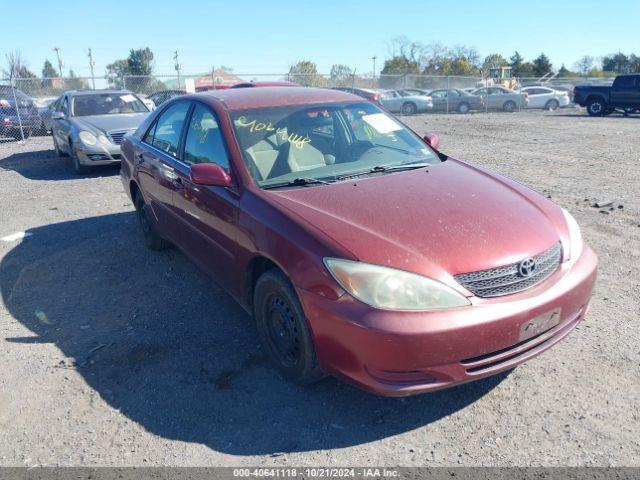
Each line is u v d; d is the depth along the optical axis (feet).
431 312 8.86
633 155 37.42
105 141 33.47
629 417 9.77
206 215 13.16
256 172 12.14
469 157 37.83
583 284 10.32
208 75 80.07
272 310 11.14
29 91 67.26
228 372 11.62
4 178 34.12
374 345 8.85
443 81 109.09
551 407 10.12
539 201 11.82
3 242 20.86
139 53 174.29
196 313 14.38
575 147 42.19
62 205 26.48
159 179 16.07
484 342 9.00
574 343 12.17
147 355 12.41
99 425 10.09
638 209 22.48
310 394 10.82
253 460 9.11
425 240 9.64
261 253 10.84
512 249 9.71
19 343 13.14
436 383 9.04
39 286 16.61
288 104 14.23
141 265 17.94
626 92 76.38
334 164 12.87
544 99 99.91
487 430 9.62
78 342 13.12
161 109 17.71
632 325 12.89
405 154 13.91
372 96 85.10
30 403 10.77
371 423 9.94
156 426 10.02
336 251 9.42
